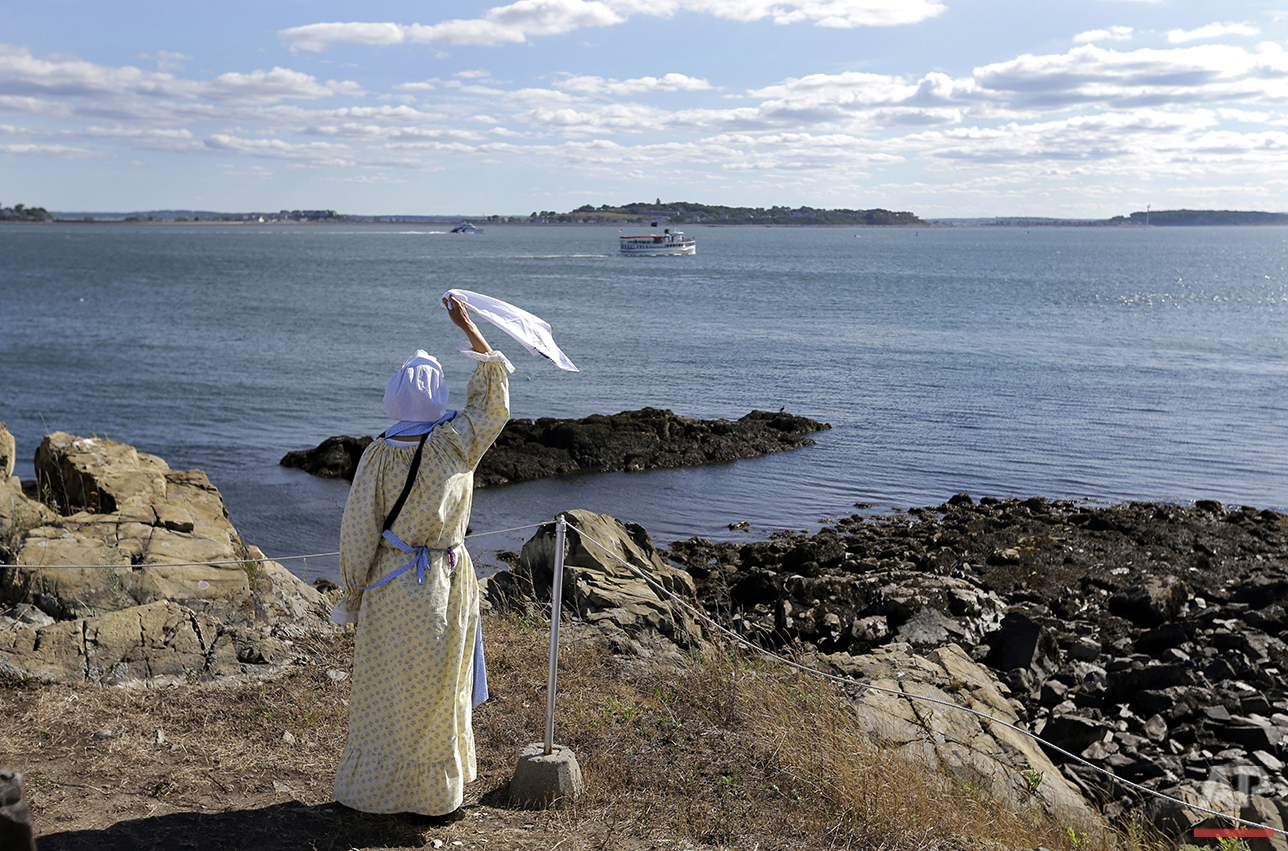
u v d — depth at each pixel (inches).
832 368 1485.0
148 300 2532.0
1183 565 579.2
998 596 528.1
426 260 5162.4
